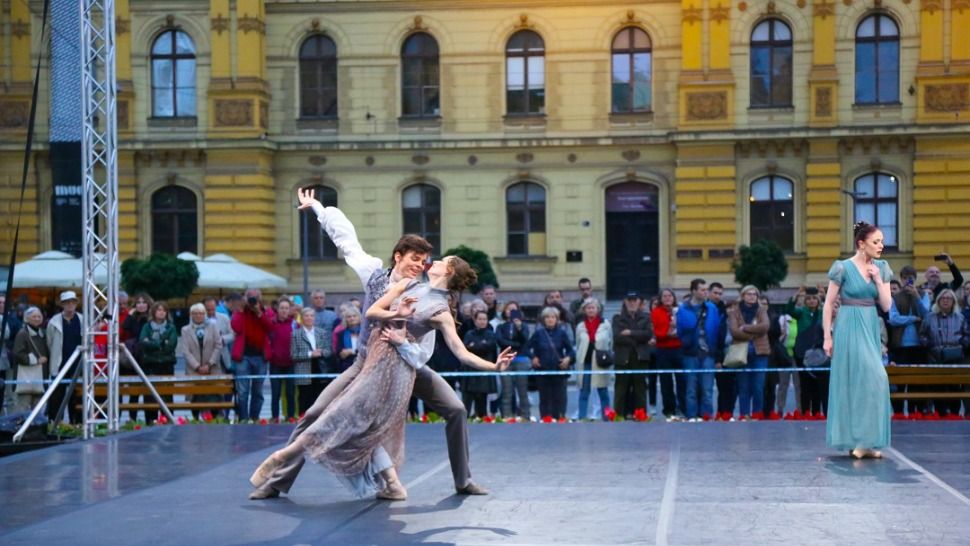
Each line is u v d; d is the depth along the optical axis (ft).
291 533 28.45
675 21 129.08
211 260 118.52
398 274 31.35
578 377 69.82
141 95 131.95
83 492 35.24
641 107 130.21
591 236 130.52
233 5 130.41
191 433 50.21
